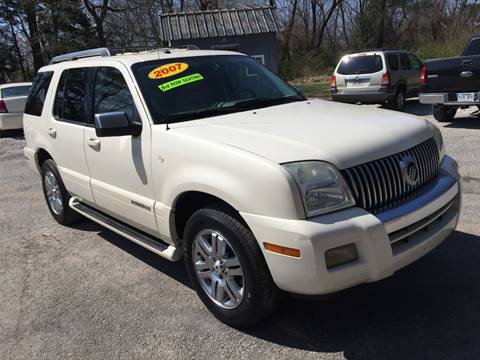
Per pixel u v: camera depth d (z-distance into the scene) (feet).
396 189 10.27
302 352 10.19
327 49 131.85
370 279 9.59
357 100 44.50
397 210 9.93
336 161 9.62
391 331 10.61
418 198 10.51
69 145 16.07
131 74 13.35
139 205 13.03
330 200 9.36
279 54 130.31
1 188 26.43
